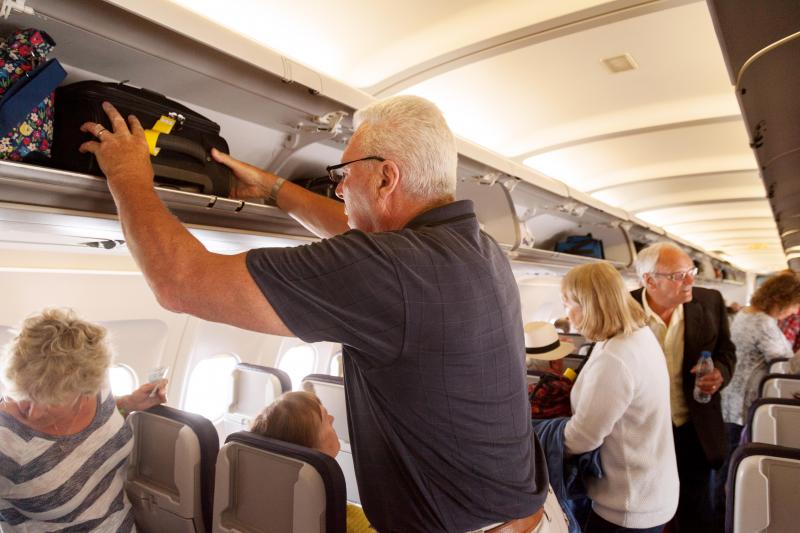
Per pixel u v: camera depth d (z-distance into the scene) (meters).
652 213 7.39
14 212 1.42
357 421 1.18
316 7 2.13
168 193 1.65
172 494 1.89
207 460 1.84
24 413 1.72
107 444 1.84
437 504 1.10
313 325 0.95
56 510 1.72
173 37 1.49
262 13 2.16
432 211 1.12
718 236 10.63
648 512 1.96
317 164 2.75
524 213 4.65
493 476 1.12
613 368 1.91
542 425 2.23
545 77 2.84
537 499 1.24
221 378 3.46
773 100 2.02
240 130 2.24
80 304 2.53
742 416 3.78
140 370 2.92
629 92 3.07
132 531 1.93
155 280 0.99
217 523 1.76
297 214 1.94
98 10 1.30
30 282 2.33
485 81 2.87
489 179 3.32
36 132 1.38
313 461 1.56
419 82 2.75
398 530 1.14
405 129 1.11
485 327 1.06
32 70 1.29
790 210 4.73
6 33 1.32
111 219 1.60
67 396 1.65
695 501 2.81
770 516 1.64
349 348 1.06
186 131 1.75
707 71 2.81
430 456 1.07
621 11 2.17
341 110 2.12
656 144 4.08
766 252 14.77
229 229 2.00
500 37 2.36
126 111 1.52
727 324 2.87
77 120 1.44
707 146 4.15
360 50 2.46
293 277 0.93
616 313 1.98
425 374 1.01
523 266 4.46
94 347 1.71
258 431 1.89
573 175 5.01
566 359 3.92
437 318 0.98
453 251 1.04
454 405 1.04
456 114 3.34
